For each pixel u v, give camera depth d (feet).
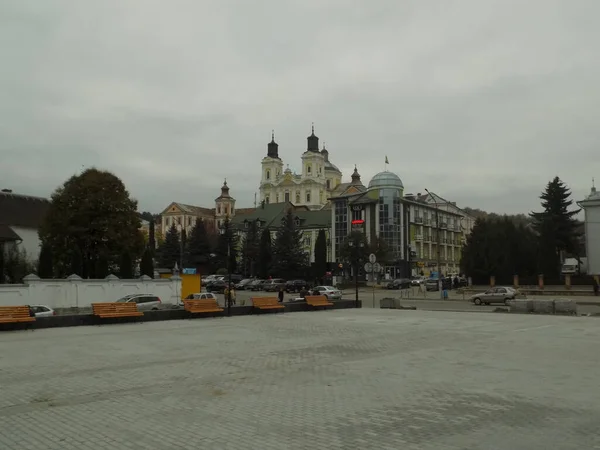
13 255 155.63
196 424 26.68
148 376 39.68
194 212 505.66
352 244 252.21
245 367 43.62
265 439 24.18
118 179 165.48
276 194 483.10
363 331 71.41
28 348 54.80
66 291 114.01
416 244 312.91
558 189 231.09
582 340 61.21
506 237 218.79
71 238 157.79
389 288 240.94
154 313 88.38
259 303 104.27
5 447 23.17
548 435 24.79
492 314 102.12
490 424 26.63
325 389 35.04
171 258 316.40
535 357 48.52
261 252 284.61
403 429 25.79
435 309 121.60
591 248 212.84
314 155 472.44
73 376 39.63
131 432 25.30
